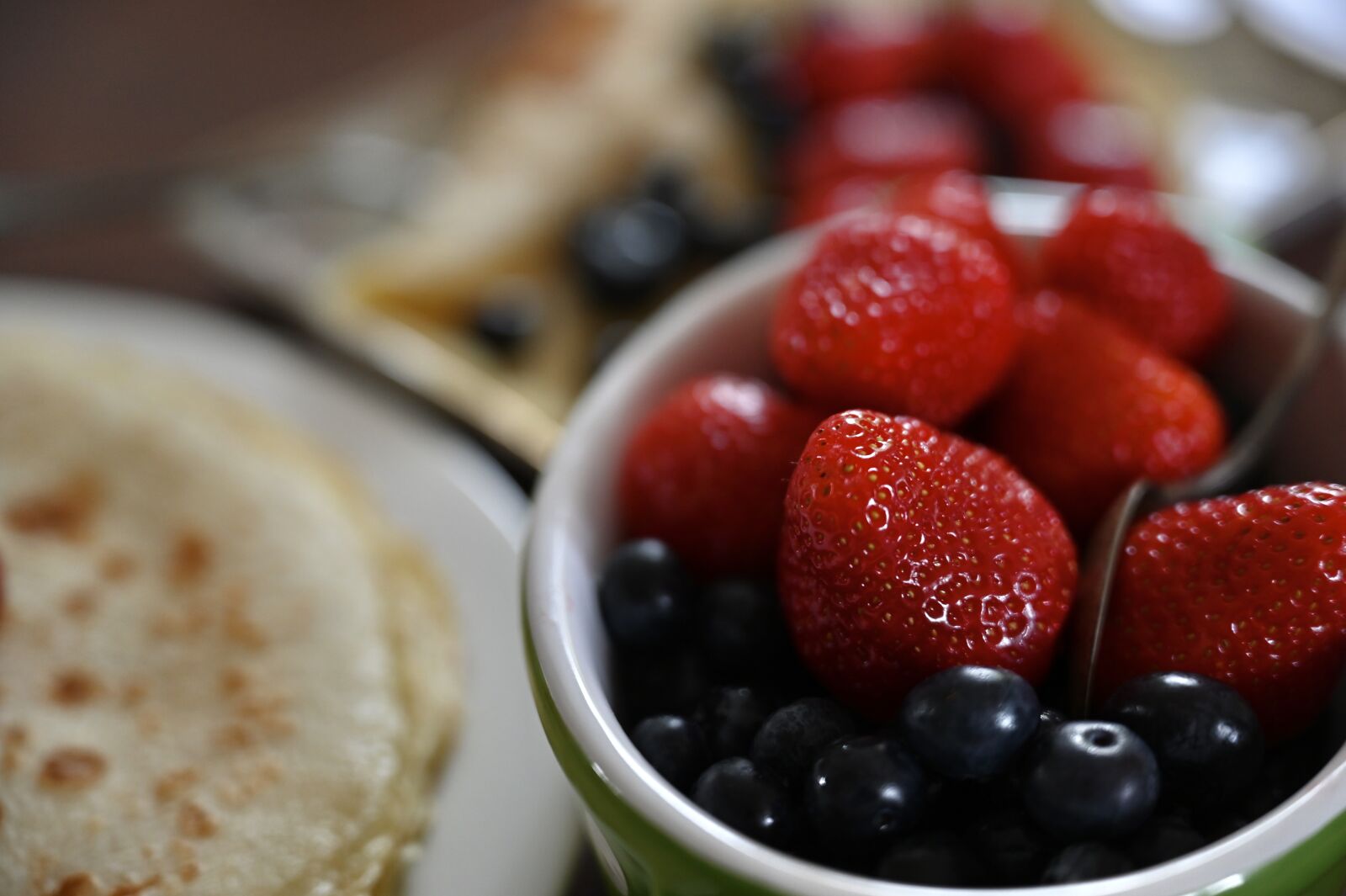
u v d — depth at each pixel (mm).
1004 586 300
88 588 381
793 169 555
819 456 297
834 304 318
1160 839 284
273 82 652
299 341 485
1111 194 350
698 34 631
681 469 329
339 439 410
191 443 406
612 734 292
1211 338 344
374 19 690
